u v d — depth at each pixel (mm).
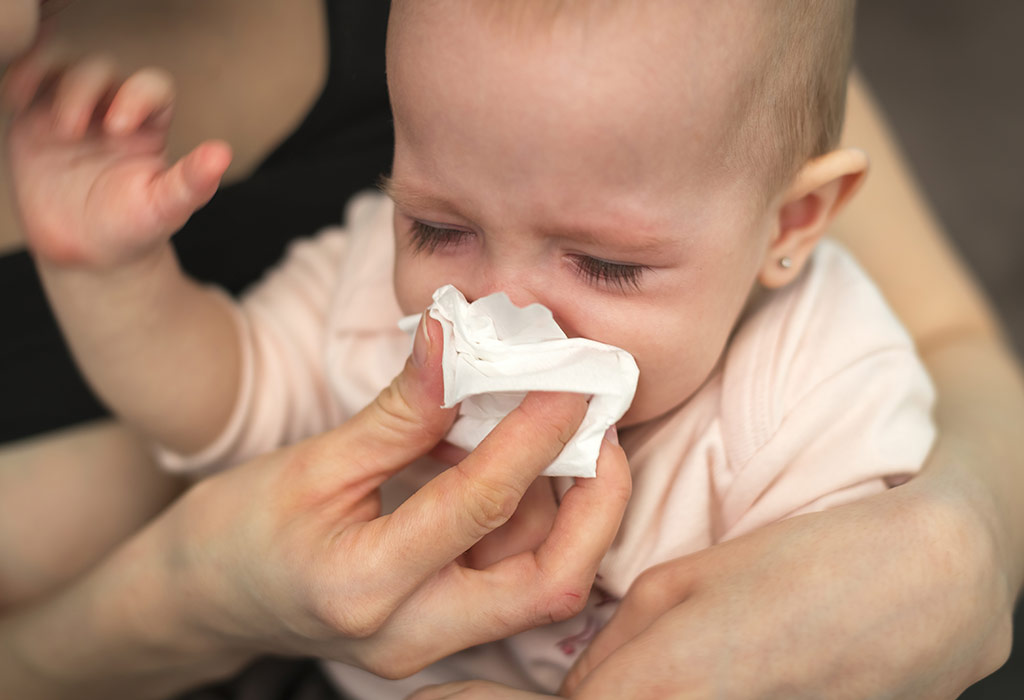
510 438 884
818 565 899
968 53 3068
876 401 1094
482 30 909
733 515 1102
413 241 1028
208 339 1268
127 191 1028
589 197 916
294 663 1343
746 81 965
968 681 963
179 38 1559
